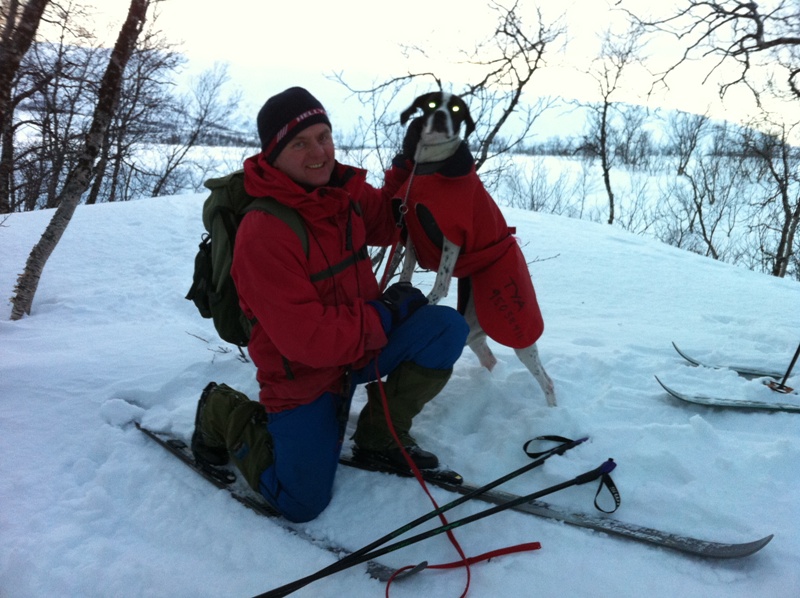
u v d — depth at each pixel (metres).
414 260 2.65
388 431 2.29
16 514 2.16
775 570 1.75
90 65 10.80
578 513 2.06
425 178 2.27
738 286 6.69
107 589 1.82
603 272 7.30
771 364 3.33
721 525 1.95
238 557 1.94
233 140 17.47
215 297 2.12
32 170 12.89
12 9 3.01
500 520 2.03
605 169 17.31
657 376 3.06
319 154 1.94
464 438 2.54
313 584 1.83
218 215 2.04
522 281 2.42
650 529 1.95
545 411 2.53
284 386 2.03
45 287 5.64
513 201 17.34
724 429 2.58
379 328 2.01
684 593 1.71
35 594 1.82
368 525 2.07
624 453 2.28
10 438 2.62
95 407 2.88
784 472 2.18
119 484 2.35
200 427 2.38
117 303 5.21
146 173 14.34
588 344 3.90
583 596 1.72
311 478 2.02
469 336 2.77
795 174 13.57
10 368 3.22
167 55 12.37
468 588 1.78
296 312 1.86
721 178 18.64
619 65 10.55
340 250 2.05
